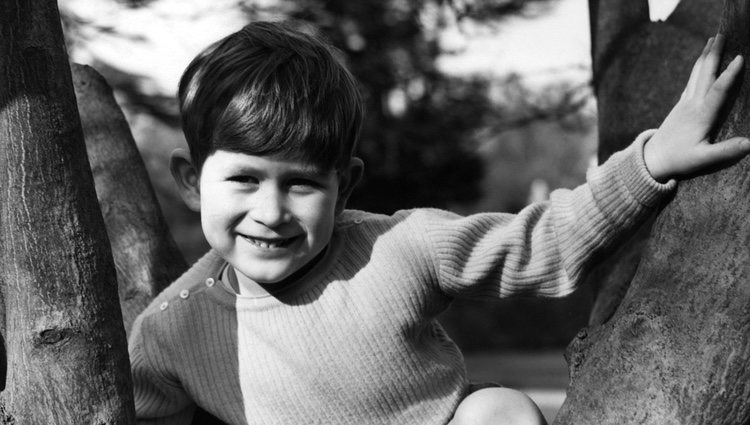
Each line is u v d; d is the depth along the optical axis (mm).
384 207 10516
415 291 2129
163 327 2225
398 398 2145
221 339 2180
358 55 9375
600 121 2994
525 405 2152
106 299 1705
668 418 1609
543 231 2029
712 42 1734
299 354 2125
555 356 16016
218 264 2273
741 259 1581
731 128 1654
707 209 1642
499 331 17422
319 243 2014
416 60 9305
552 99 6430
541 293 2041
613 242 1913
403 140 10125
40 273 1652
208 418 2365
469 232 2125
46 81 1679
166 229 2877
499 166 27453
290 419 2158
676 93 2779
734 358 1572
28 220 1651
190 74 2086
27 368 1657
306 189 1980
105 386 1677
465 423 2152
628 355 1672
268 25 2166
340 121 2021
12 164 1654
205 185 2006
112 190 2791
